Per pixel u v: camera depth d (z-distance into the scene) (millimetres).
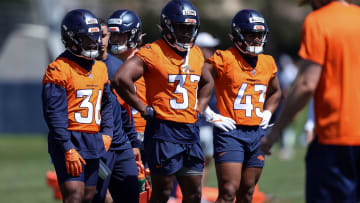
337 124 13984
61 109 17359
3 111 82125
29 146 63844
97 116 18250
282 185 36375
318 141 14266
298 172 42688
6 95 82375
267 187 35500
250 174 21219
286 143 52875
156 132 18812
